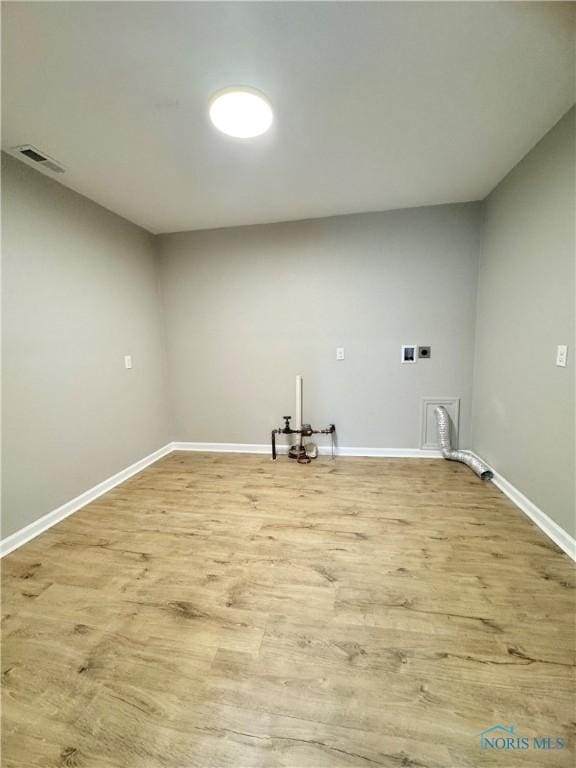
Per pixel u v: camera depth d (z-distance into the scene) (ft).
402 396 10.52
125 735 3.33
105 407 8.95
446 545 6.16
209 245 10.93
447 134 6.20
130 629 4.55
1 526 6.32
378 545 6.21
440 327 9.99
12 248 6.51
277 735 3.28
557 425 6.19
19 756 3.18
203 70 4.54
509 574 5.38
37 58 4.25
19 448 6.64
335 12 3.80
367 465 10.13
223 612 4.79
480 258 9.42
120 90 4.86
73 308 7.93
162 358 11.63
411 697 3.58
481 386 9.49
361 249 10.03
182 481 9.38
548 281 6.38
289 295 10.68
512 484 7.85
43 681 3.88
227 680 3.82
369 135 6.13
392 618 4.59
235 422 11.69
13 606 5.00
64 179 7.39
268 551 6.14
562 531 6.07
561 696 3.55
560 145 5.90
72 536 6.81
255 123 5.63
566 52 4.40
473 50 4.35
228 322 11.21
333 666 3.95
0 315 6.29
